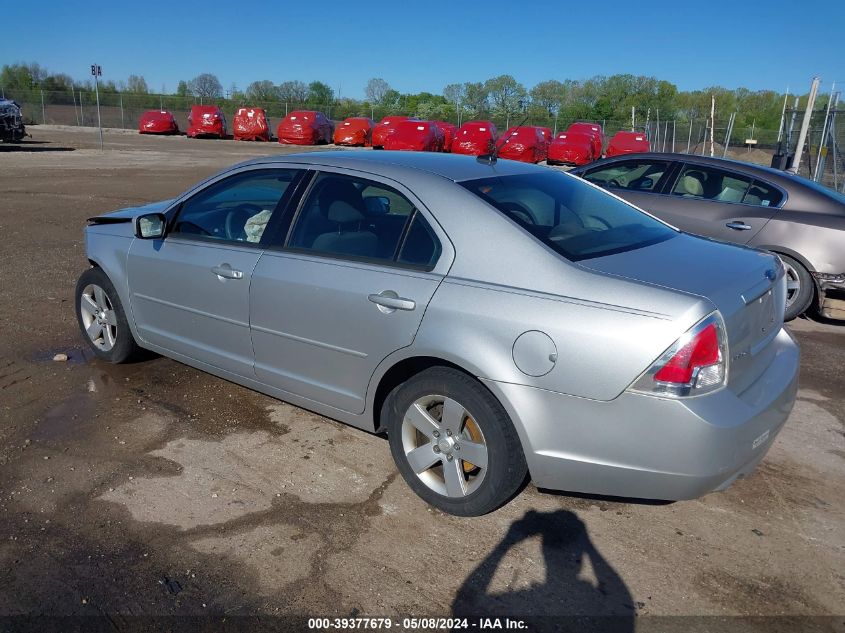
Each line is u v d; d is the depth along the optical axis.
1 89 46.84
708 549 3.22
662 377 2.78
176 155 25.67
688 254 3.42
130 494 3.55
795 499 3.64
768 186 6.91
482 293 3.14
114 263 4.86
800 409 4.79
